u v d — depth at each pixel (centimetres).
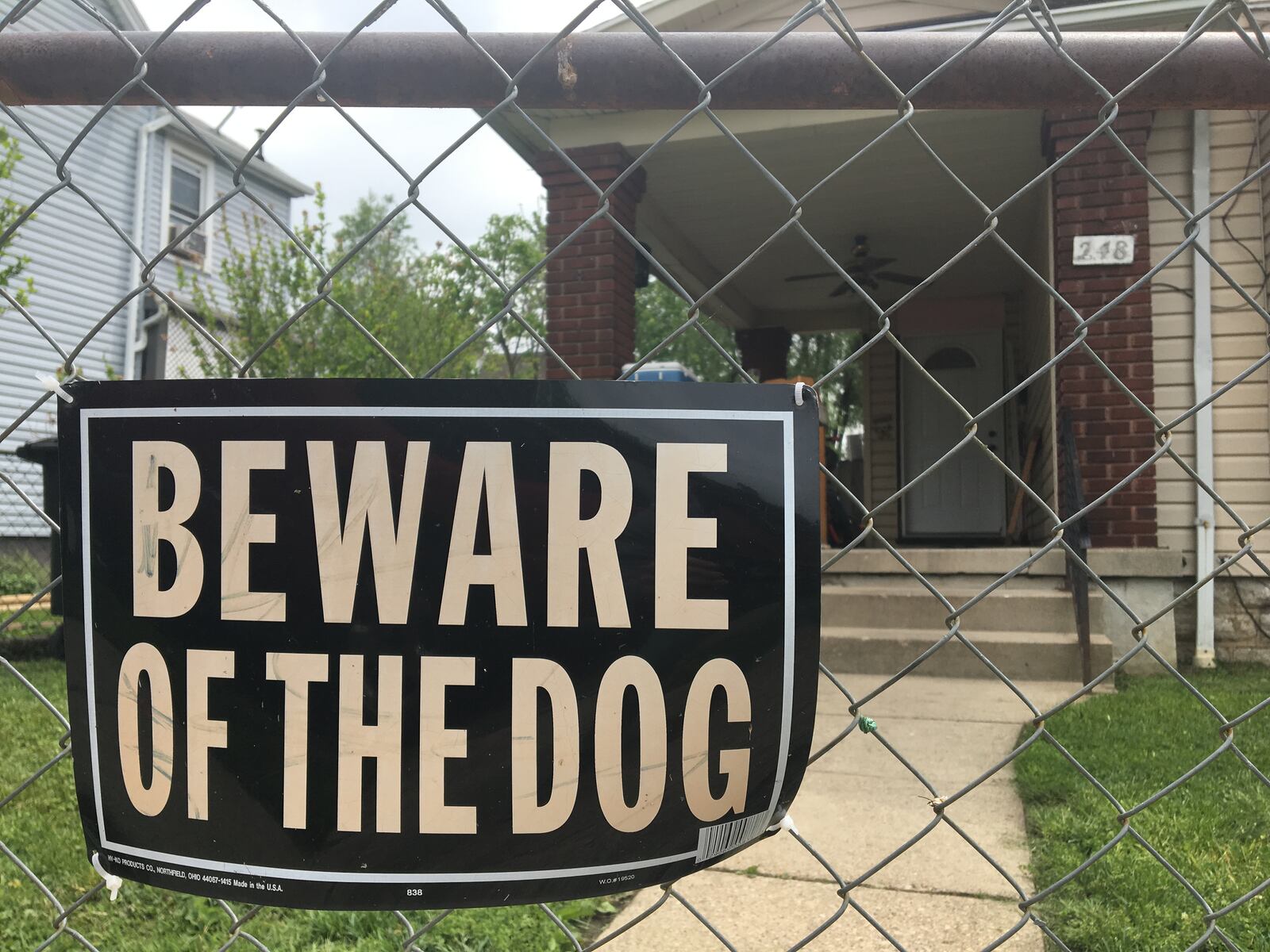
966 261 919
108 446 103
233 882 101
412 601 99
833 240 861
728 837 100
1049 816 286
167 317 1261
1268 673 519
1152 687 476
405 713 99
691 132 624
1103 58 104
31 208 118
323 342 930
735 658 99
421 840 99
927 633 537
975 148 657
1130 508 543
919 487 1027
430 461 99
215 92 112
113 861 103
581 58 107
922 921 230
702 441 99
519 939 223
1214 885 234
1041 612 531
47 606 696
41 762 348
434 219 107
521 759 99
